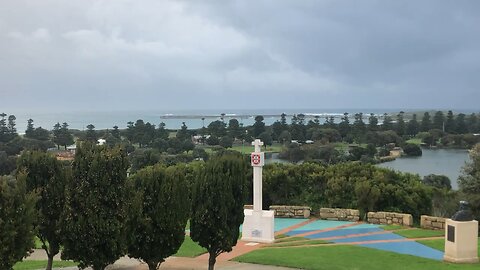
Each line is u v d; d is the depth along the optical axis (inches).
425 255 746.8
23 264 711.7
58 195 582.2
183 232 582.9
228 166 609.6
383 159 3233.3
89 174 523.2
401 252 767.7
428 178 1946.4
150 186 568.1
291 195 1355.8
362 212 1200.8
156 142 3469.5
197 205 602.9
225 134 4175.7
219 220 595.5
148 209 564.4
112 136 3836.1
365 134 4217.5
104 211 520.4
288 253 764.6
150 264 580.4
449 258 698.8
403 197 1222.3
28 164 585.9
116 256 523.8
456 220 696.4
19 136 3828.7
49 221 582.2
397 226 1021.8
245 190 619.5
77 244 517.3
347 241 871.1
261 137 4015.8
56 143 3740.2
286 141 3944.4
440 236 898.1
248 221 893.2
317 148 3307.1
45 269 668.7
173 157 2657.5
